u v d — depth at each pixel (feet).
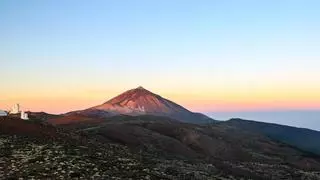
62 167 176.14
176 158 329.52
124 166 196.44
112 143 321.32
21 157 187.52
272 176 344.28
